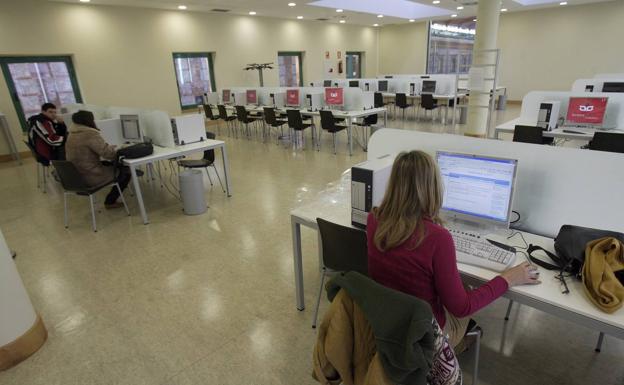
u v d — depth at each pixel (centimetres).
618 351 174
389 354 91
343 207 202
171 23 830
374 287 99
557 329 191
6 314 178
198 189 364
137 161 337
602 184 146
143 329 205
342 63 1255
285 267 263
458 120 899
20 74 652
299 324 204
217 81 944
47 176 532
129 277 257
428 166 113
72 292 242
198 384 167
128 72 780
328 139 732
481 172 157
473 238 154
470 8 934
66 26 683
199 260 277
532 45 1035
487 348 180
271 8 838
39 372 178
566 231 137
